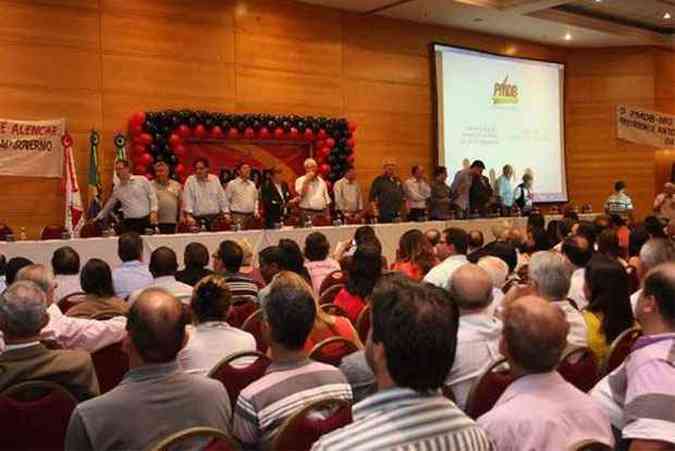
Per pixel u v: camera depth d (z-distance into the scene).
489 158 15.48
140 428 2.21
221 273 5.37
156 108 10.92
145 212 9.41
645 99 17.56
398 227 10.97
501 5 13.55
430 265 6.20
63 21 10.11
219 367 3.14
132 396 2.24
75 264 5.56
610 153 17.55
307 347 3.63
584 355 3.26
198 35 11.34
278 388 2.57
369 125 13.52
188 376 2.35
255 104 11.98
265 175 11.00
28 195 9.78
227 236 9.04
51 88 10.00
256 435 2.56
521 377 2.18
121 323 3.88
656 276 2.48
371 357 1.72
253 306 4.93
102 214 9.30
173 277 4.90
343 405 2.45
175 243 8.58
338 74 13.06
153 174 10.51
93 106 10.35
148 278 5.83
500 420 2.09
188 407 2.29
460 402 3.14
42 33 9.94
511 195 15.12
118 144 10.41
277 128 11.79
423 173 14.35
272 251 5.35
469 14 13.80
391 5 12.94
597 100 17.53
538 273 3.67
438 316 1.58
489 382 2.94
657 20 16.52
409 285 1.64
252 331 4.36
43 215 9.91
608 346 3.63
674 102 18.03
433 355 1.56
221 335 3.38
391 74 13.86
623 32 16.22
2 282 5.12
